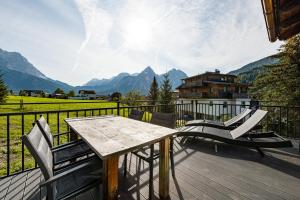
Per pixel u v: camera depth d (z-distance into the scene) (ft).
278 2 7.76
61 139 17.89
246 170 7.52
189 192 5.82
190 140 12.30
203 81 90.99
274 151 9.98
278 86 31.37
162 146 5.52
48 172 3.63
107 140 4.95
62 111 8.70
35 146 3.65
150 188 5.42
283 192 5.81
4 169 9.98
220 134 10.20
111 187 4.18
